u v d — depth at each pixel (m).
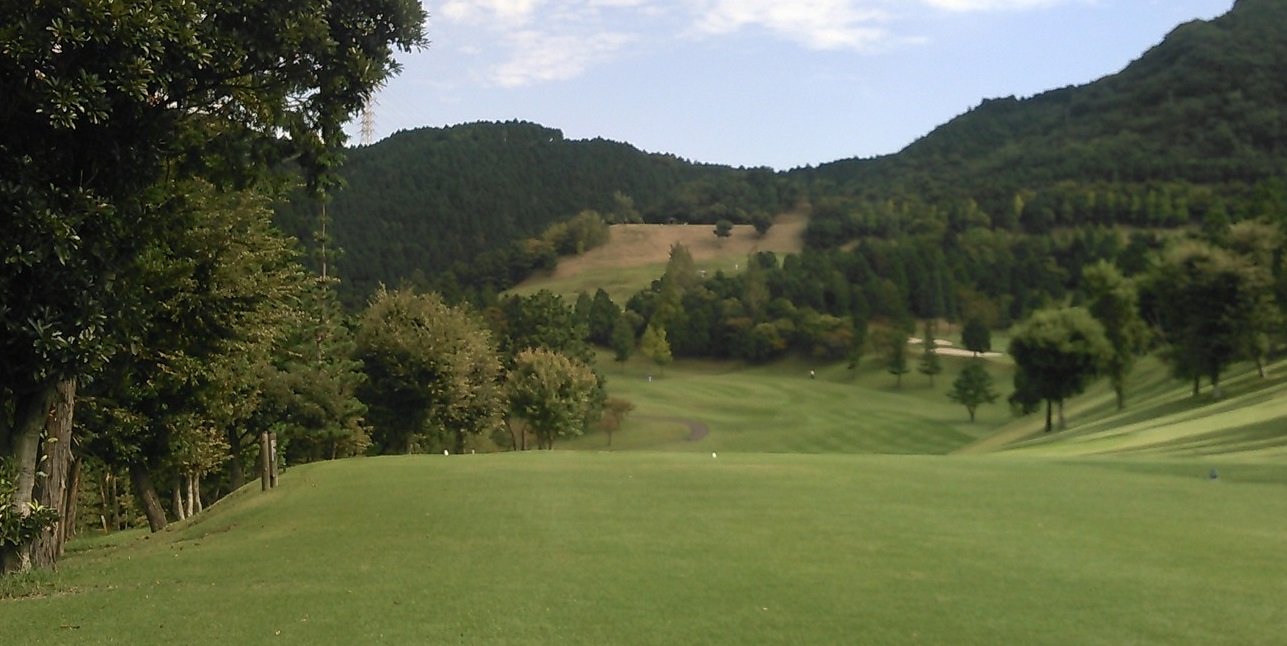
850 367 105.19
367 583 11.31
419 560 12.75
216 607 10.27
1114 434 40.69
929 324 109.94
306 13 13.61
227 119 15.26
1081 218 137.50
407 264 139.62
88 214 11.99
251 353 24.66
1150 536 14.16
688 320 114.88
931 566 11.99
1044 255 121.00
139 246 13.95
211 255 19.34
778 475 21.55
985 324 104.81
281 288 23.19
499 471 22.83
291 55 13.98
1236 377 53.78
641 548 13.28
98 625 9.57
